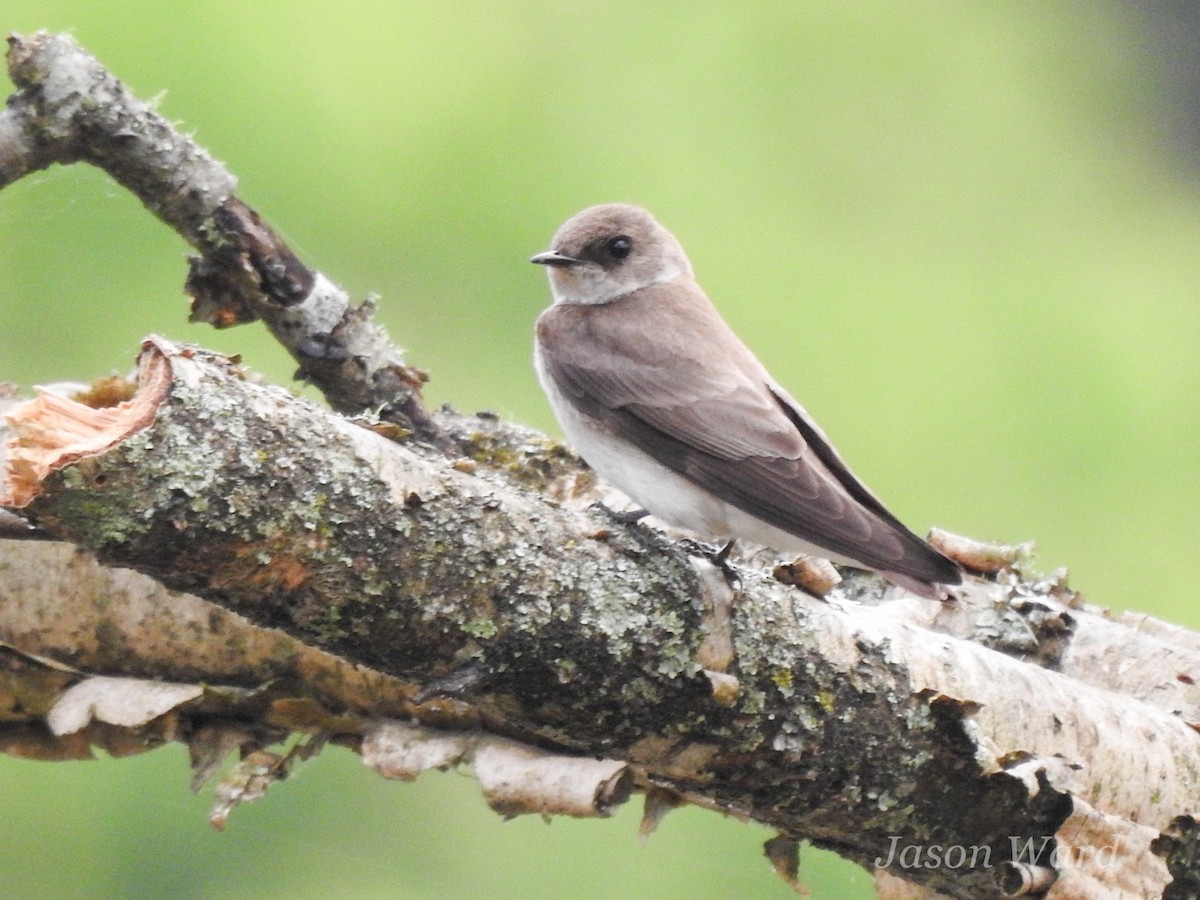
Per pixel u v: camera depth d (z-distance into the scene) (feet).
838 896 42.70
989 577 34.14
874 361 54.13
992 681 27.27
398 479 21.50
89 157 29.30
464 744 26.61
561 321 34.22
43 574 26.86
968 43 63.05
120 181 29.71
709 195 55.57
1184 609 50.34
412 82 52.95
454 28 55.01
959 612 32.83
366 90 52.37
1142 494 53.42
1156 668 31.91
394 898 43.47
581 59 55.57
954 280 57.00
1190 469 54.19
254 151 50.42
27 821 43.57
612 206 36.68
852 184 58.08
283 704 27.50
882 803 25.38
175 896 43.55
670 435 31.60
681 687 23.50
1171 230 64.44
